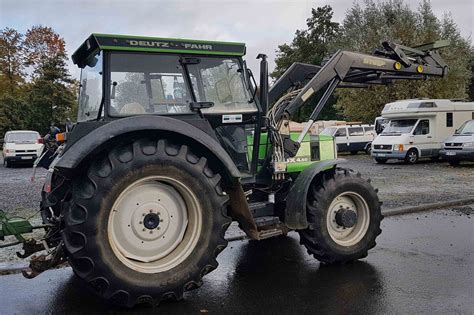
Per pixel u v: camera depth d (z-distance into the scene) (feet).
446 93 88.17
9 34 146.82
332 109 123.65
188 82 15.46
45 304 14.42
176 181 13.76
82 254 12.64
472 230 23.32
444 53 90.12
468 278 15.87
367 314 13.00
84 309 13.94
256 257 19.15
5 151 69.92
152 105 14.82
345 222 17.70
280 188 18.15
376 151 66.13
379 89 88.89
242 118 16.52
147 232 13.93
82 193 12.82
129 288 13.12
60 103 139.85
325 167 17.40
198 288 15.28
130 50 14.44
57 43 151.64
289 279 16.22
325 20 151.02
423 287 15.02
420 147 65.26
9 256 19.52
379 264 17.71
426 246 20.30
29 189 41.83
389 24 100.01
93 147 12.56
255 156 17.31
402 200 32.30
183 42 15.25
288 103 18.89
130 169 13.09
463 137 58.29
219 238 14.25
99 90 14.71
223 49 15.98
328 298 14.28
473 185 40.19
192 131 13.96
